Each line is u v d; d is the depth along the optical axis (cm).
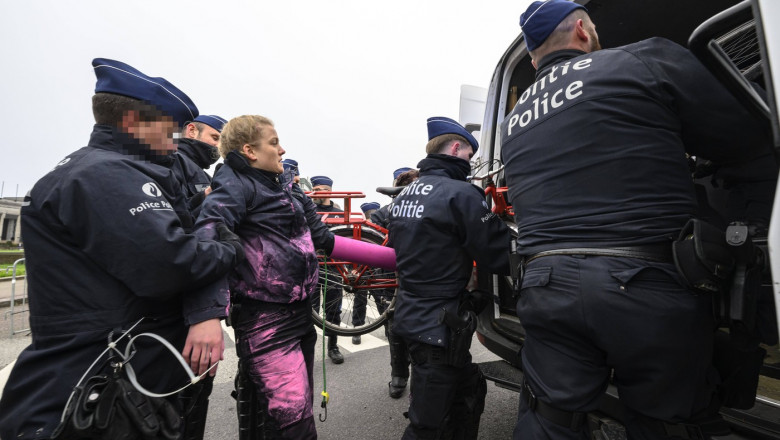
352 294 340
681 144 95
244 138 151
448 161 178
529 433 103
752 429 111
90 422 83
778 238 68
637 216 91
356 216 363
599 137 96
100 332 93
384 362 326
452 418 158
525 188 112
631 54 99
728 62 77
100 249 91
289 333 149
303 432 140
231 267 114
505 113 267
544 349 103
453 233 155
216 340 108
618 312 88
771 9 69
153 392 100
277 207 151
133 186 96
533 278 104
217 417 229
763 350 102
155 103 109
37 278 94
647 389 90
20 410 87
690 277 84
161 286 95
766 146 94
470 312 156
